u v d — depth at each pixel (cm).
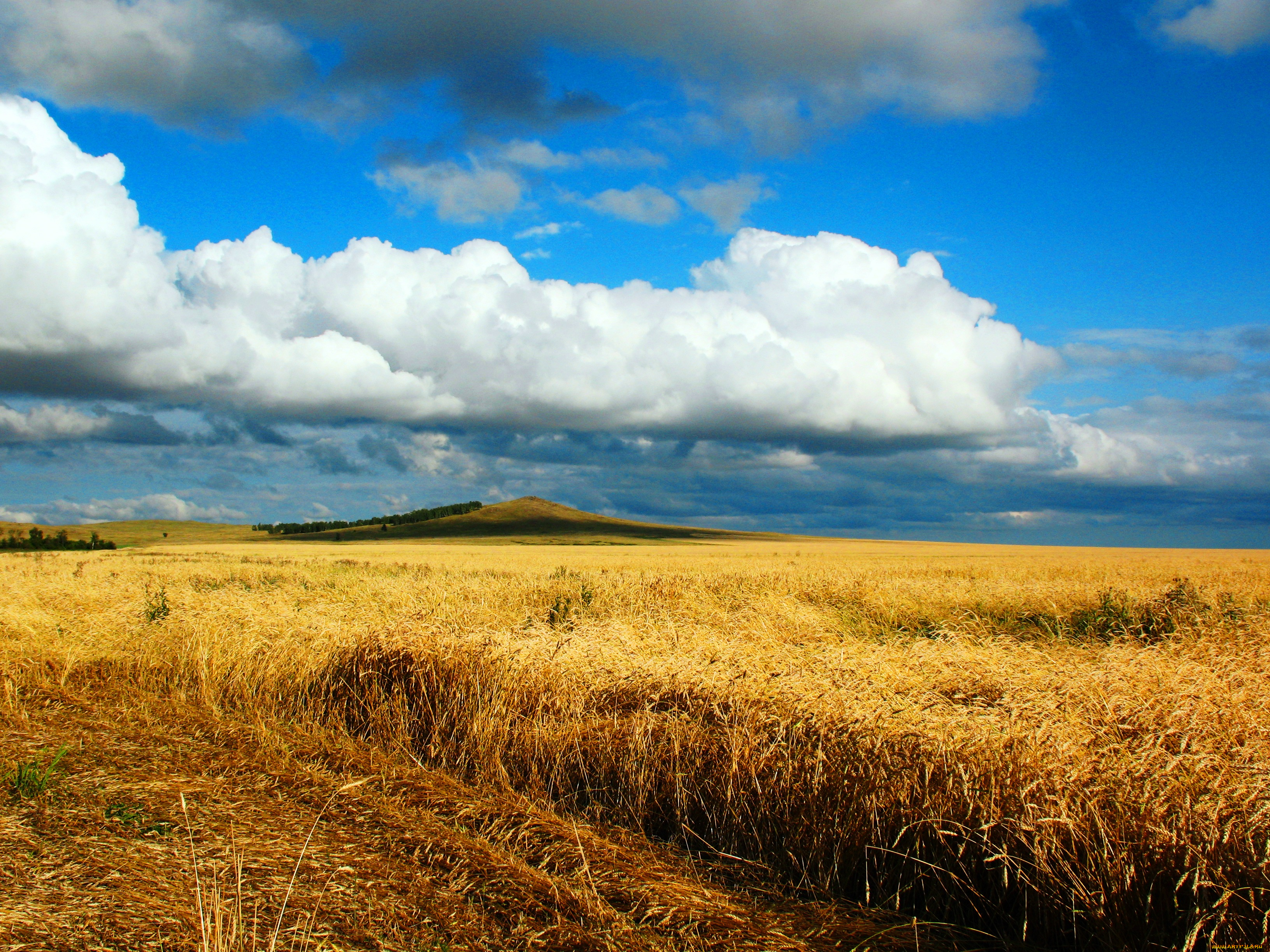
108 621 1116
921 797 469
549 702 690
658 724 620
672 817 539
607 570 3303
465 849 455
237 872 398
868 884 443
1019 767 469
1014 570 3005
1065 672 665
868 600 1584
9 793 516
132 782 548
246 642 931
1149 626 1284
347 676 830
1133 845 404
